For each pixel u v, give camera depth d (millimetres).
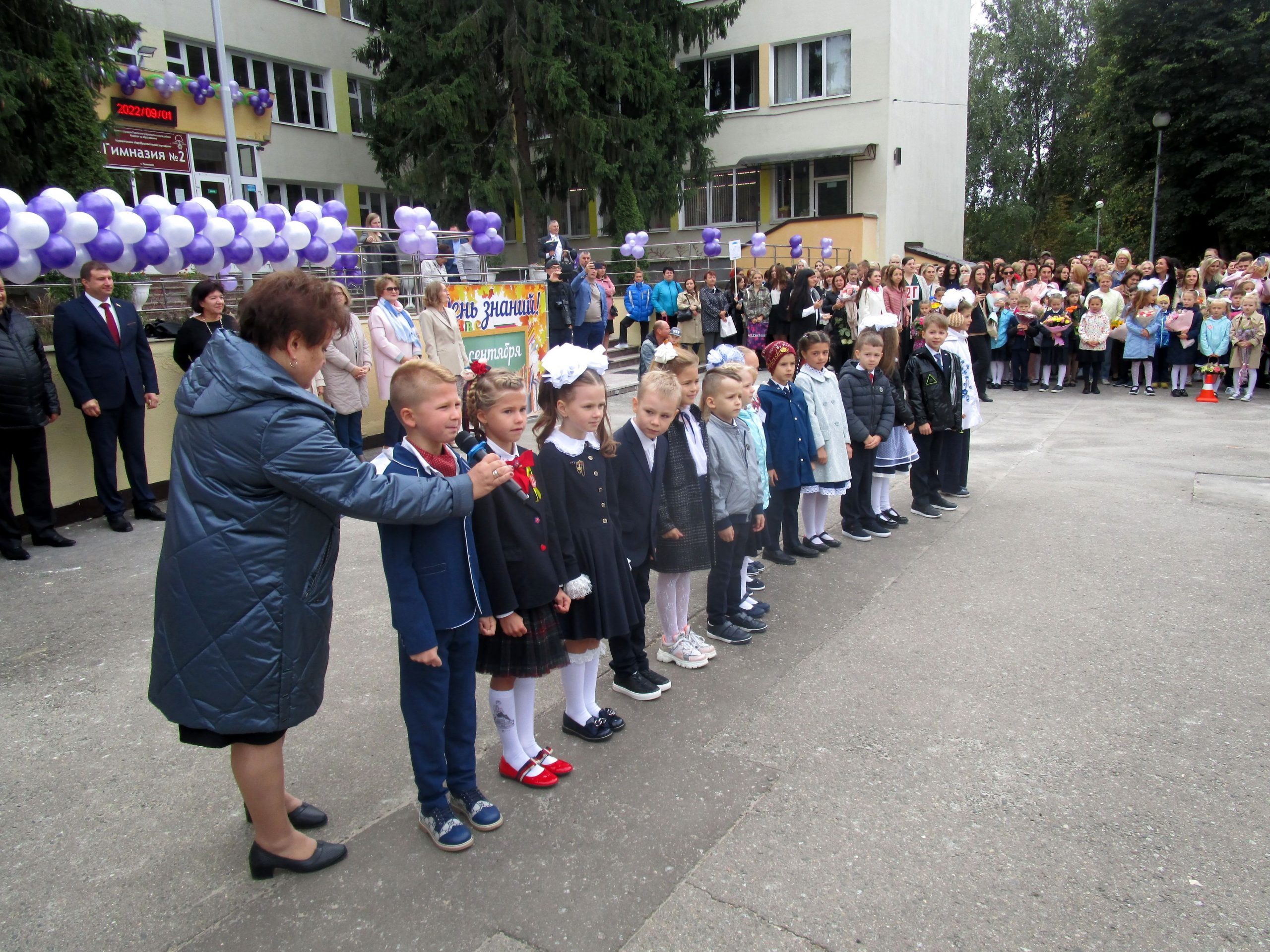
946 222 25047
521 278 18234
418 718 2557
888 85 20312
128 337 6051
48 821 2771
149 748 3230
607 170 17656
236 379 2094
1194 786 2848
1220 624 4176
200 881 2471
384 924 2273
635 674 3586
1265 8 20391
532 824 2709
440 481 2322
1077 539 5574
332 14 21188
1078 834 2605
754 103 22156
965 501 6609
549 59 16672
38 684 3736
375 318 7738
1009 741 3154
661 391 3316
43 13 9609
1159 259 12312
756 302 14062
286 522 2150
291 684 2219
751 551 4387
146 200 6598
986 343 11320
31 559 5426
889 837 2609
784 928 2229
